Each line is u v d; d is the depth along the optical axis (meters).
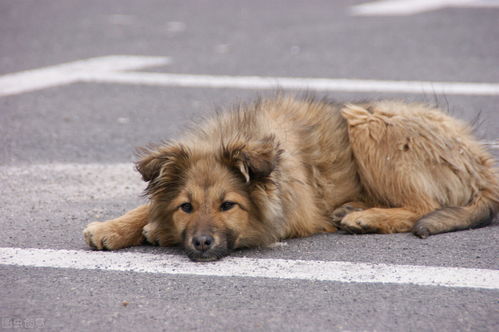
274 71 20.19
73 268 8.77
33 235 9.91
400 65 20.73
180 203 9.08
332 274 8.52
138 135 15.15
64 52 22.56
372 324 7.29
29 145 14.40
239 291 8.06
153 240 9.59
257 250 9.45
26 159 13.55
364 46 23.30
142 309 7.65
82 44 23.69
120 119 16.27
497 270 8.57
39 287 8.20
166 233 9.51
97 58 21.84
